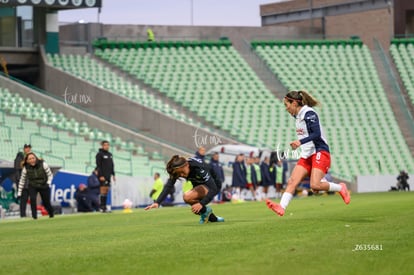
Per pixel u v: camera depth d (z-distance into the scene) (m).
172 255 15.75
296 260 14.48
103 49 77.62
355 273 13.03
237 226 22.80
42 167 38.19
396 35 92.12
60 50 75.12
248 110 76.88
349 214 28.44
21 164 38.72
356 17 91.69
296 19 98.25
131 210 46.81
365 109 81.62
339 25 93.25
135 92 73.62
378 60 86.94
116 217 35.19
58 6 68.94
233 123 75.44
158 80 76.50
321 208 35.59
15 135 56.94
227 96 77.50
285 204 22.59
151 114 70.25
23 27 72.56
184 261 14.81
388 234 18.69
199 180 24.77
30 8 72.50
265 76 82.38
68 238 21.55
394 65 87.19
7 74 66.50
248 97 78.12
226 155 65.81
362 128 79.94
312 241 17.52
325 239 17.86
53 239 21.55
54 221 33.91
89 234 22.83
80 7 69.81
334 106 81.19
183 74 77.81
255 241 17.89
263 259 14.71
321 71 84.19
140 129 70.31
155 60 78.31
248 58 83.75
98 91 70.12
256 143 74.50
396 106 82.94
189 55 80.19
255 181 59.41
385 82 84.94
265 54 84.38
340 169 75.81
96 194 48.56
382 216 26.31
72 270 14.22
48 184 38.47
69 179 49.00
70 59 74.00
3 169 44.03
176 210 41.75
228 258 15.02
